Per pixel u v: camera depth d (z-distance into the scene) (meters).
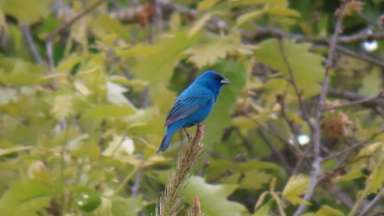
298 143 11.92
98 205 9.42
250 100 12.62
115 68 12.60
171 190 6.67
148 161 9.99
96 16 14.57
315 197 13.59
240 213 9.38
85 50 12.84
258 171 11.80
